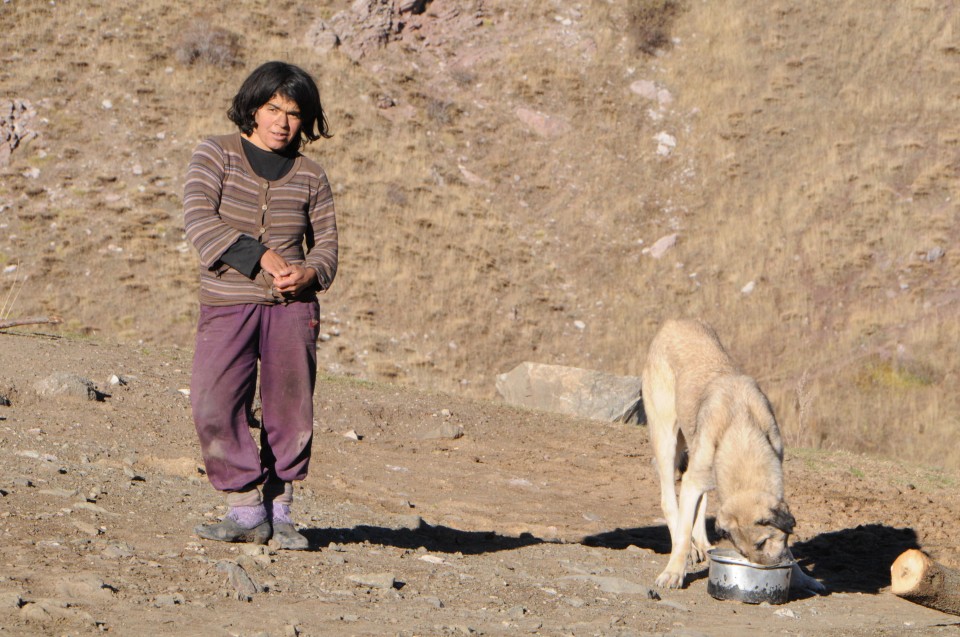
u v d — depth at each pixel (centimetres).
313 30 3428
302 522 661
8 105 2830
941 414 2238
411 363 2405
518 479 1030
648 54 3500
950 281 2617
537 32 3581
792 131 3175
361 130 3120
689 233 2927
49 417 909
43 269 2438
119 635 356
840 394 2330
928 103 3186
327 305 2522
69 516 550
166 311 2373
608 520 880
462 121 3291
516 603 482
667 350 689
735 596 564
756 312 2641
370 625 402
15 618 362
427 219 2870
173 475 757
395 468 1011
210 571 462
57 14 3197
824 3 3597
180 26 3284
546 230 2961
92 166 2747
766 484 561
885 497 1052
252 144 500
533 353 2531
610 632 434
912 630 501
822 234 2816
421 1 3619
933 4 3534
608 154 3186
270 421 512
